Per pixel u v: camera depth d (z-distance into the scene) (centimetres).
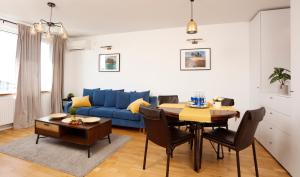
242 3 294
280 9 311
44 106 461
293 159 203
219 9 319
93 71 508
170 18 366
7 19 375
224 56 396
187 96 423
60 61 495
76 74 527
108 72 492
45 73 463
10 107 375
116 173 212
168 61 435
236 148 184
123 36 473
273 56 314
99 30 454
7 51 385
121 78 479
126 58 473
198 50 412
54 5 305
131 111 372
